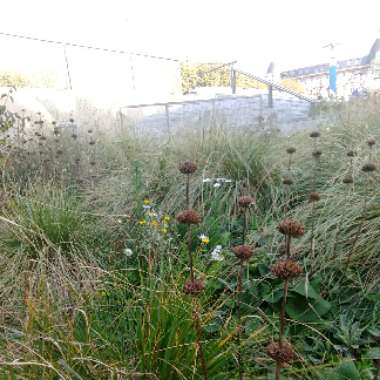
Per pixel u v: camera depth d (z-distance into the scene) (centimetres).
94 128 509
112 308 169
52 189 300
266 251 229
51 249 226
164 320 138
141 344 136
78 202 291
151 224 243
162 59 1128
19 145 388
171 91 1182
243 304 185
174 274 188
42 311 145
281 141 382
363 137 336
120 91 950
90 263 217
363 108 429
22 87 761
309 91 1308
